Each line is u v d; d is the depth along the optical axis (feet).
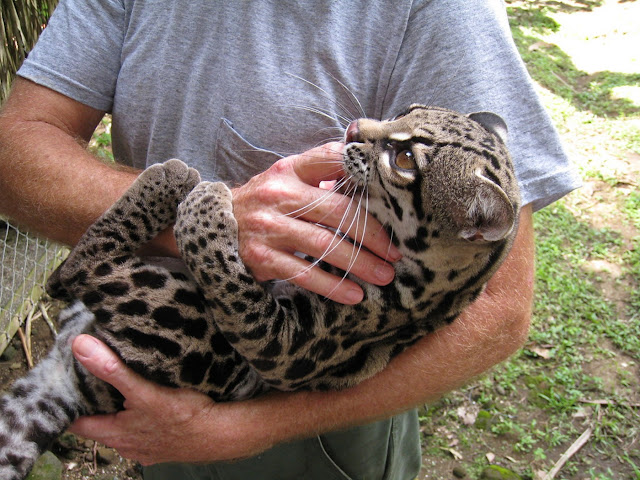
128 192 1.70
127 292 1.65
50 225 1.85
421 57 1.71
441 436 3.40
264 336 1.58
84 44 1.93
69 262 1.69
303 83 1.78
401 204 1.66
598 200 5.31
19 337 3.39
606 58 8.23
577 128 6.40
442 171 1.61
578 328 4.00
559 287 4.30
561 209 5.14
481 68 1.68
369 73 1.77
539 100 1.72
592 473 3.19
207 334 1.69
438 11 1.69
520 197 1.67
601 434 3.40
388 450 2.20
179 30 1.86
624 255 4.67
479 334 1.71
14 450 1.71
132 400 1.60
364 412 1.73
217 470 2.12
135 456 1.73
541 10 9.86
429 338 1.72
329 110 1.78
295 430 1.72
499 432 3.41
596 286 4.40
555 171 1.69
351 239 1.62
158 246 1.77
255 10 1.79
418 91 1.73
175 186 1.71
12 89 2.00
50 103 1.93
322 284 1.54
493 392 3.62
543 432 3.42
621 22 9.35
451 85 1.69
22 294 3.43
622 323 4.06
